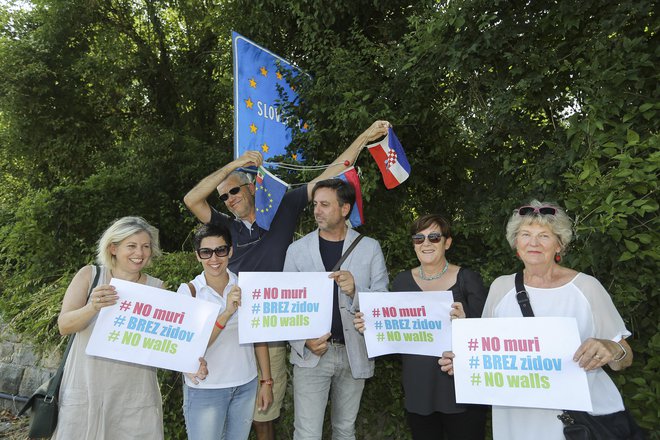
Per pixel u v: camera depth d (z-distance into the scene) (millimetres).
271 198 3234
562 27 3387
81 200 7863
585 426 1943
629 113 2904
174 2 11305
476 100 3912
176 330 2441
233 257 3283
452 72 3906
